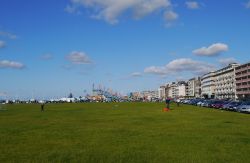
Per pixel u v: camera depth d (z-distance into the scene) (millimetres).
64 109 92312
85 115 60031
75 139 24812
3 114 68250
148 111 74250
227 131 29297
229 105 78625
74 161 16453
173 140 23391
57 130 32094
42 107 85750
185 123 38656
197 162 15781
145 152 18578
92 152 18859
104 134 27891
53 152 19047
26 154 18547
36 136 27172
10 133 29812
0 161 16641
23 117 56219
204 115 56688
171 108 92375
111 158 17031
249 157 16859
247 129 31062
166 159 16594
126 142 22703
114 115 58656
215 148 19703
